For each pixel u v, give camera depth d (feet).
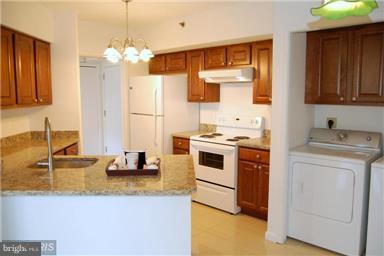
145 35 15.76
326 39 9.76
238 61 12.87
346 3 4.95
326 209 9.34
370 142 9.92
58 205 6.17
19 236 6.20
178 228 6.34
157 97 14.62
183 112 15.35
